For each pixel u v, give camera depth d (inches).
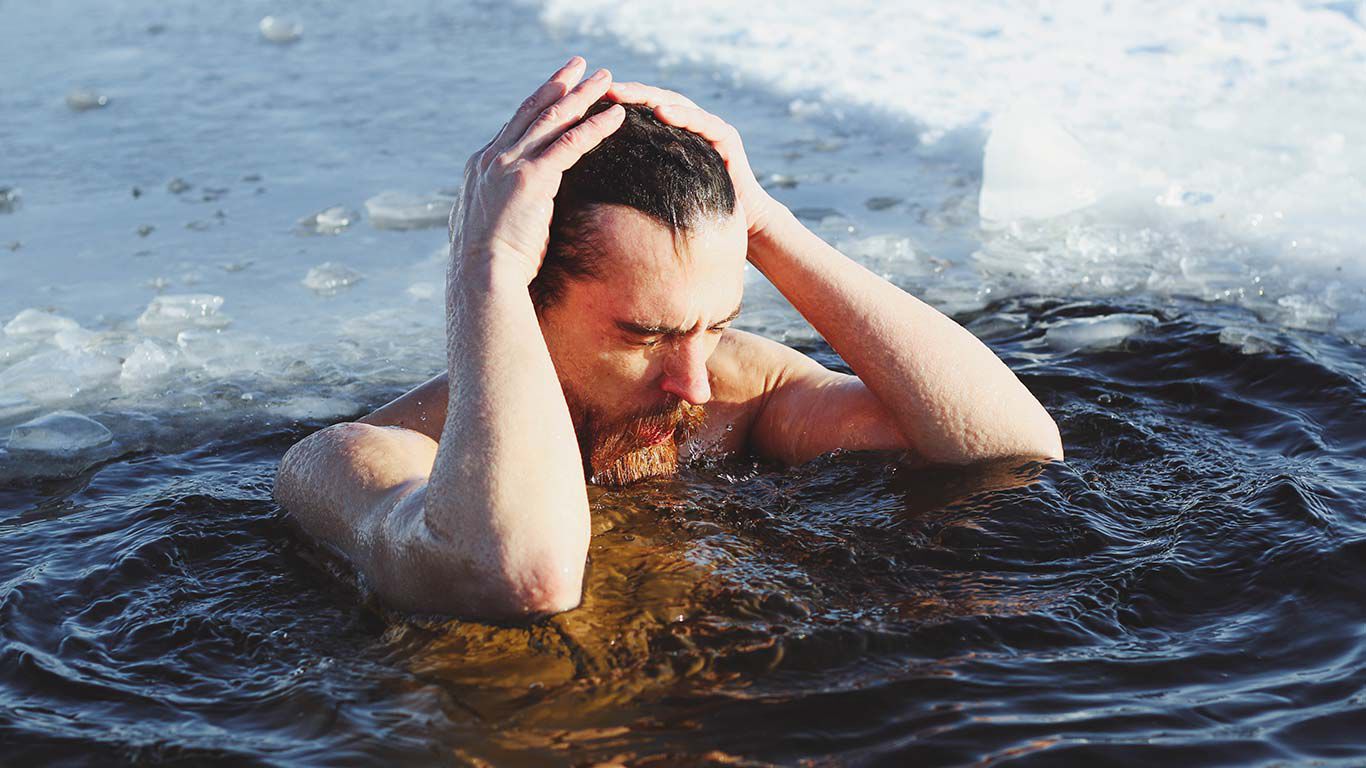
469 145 244.5
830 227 198.4
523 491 83.4
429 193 218.4
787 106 261.1
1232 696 76.9
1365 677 78.5
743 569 91.4
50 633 87.9
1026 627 83.8
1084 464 111.6
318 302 175.9
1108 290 169.9
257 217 210.4
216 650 85.0
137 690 80.5
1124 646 82.3
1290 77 243.4
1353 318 155.0
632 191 87.4
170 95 282.7
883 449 109.0
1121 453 114.2
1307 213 191.6
